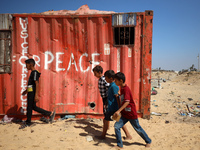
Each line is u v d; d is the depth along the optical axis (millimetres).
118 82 2873
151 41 4426
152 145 3045
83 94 4551
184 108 5965
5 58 4398
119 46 4484
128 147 2953
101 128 3908
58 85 4500
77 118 4566
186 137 3373
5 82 4402
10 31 4379
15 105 4453
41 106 4465
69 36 4461
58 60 4473
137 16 4422
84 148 2891
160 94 8812
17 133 3566
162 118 4754
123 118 2953
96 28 4453
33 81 3971
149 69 4469
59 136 3400
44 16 4359
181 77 18766
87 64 4508
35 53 4430
